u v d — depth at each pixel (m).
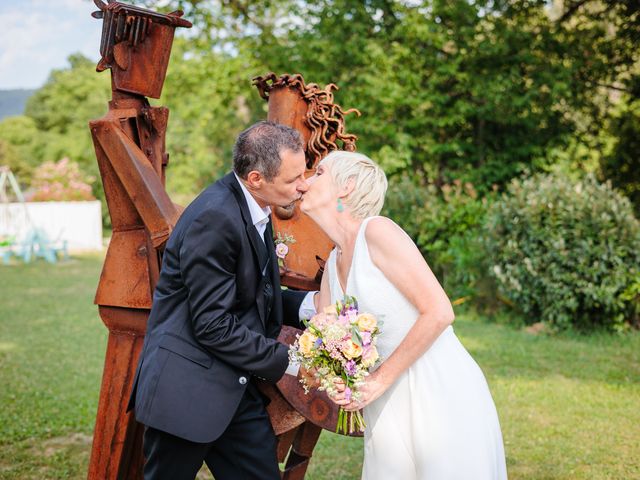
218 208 2.27
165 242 2.55
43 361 6.77
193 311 2.26
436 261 9.57
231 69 14.20
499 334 7.50
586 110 12.96
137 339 2.76
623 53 12.40
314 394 2.64
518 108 11.87
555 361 6.30
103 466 2.80
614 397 5.20
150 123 2.72
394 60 12.12
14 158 37.69
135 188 2.57
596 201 7.39
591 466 3.93
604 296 7.07
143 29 2.61
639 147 12.56
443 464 2.20
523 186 8.17
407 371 2.29
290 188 2.34
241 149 2.33
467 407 2.23
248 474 2.43
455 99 12.79
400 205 9.85
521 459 4.05
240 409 2.42
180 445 2.31
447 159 12.98
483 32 12.14
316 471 4.02
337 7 12.15
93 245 22.56
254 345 2.28
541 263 7.57
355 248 2.27
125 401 2.77
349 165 2.32
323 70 12.62
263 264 2.40
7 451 4.32
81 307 10.21
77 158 32.94
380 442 2.33
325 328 2.18
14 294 11.56
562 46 12.18
